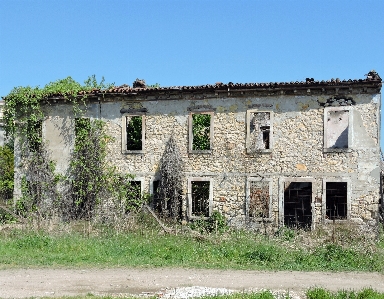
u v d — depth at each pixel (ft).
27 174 83.61
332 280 45.75
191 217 75.66
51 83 102.68
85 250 55.06
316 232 68.39
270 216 73.10
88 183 79.66
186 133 77.15
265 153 73.97
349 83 70.08
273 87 72.84
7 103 84.17
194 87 75.41
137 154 79.05
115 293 39.45
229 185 75.00
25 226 66.90
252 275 47.01
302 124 72.79
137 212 73.46
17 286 40.96
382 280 46.26
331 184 73.10
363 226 70.08
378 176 70.23
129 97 79.51
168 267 49.57
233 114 75.51
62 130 82.84
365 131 70.85
